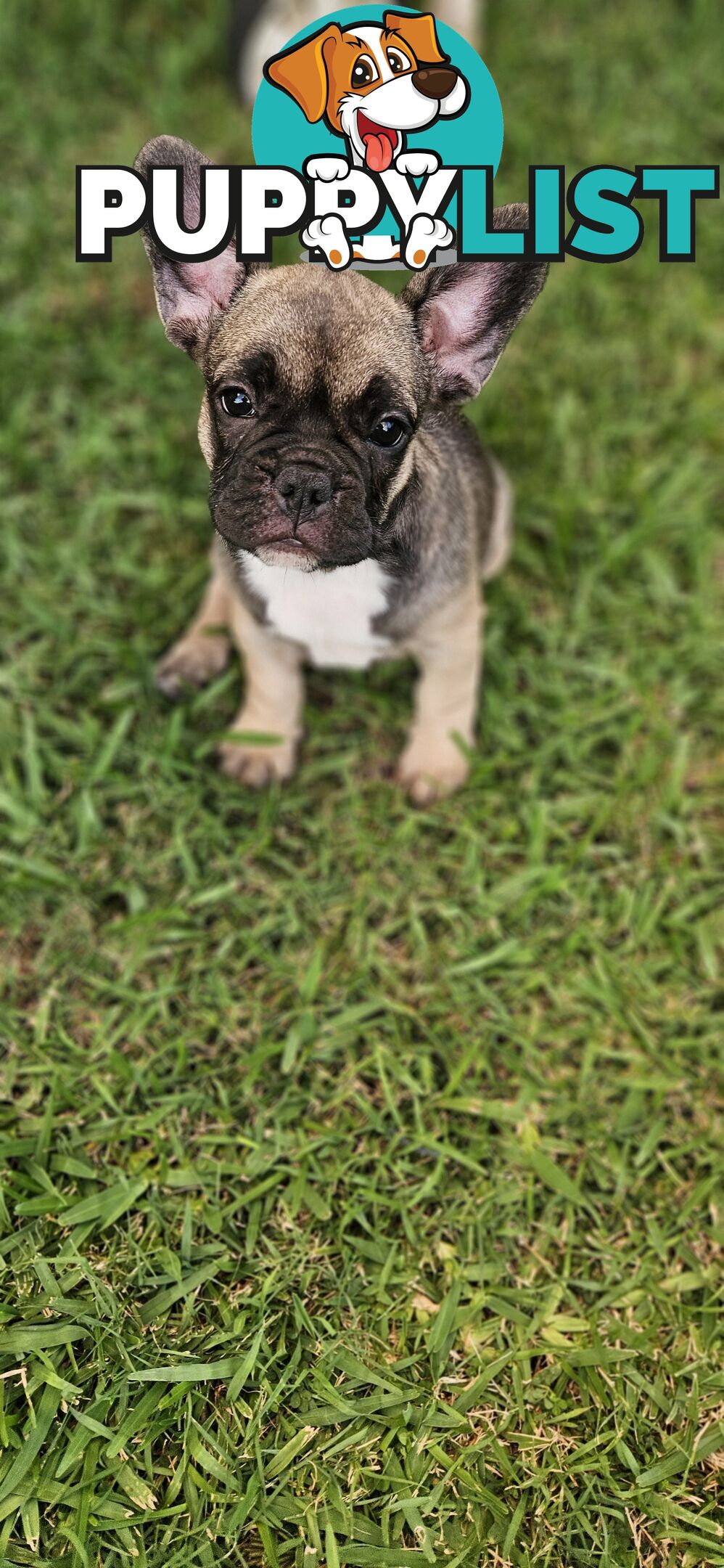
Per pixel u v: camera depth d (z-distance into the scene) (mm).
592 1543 684
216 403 701
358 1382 708
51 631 948
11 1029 802
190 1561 661
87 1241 742
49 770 906
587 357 1091
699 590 991
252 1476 679
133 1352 706
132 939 845
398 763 930
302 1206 764
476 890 873
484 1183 773
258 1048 807
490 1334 731
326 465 671
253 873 876
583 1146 793
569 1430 709
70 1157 762
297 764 923
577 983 841
